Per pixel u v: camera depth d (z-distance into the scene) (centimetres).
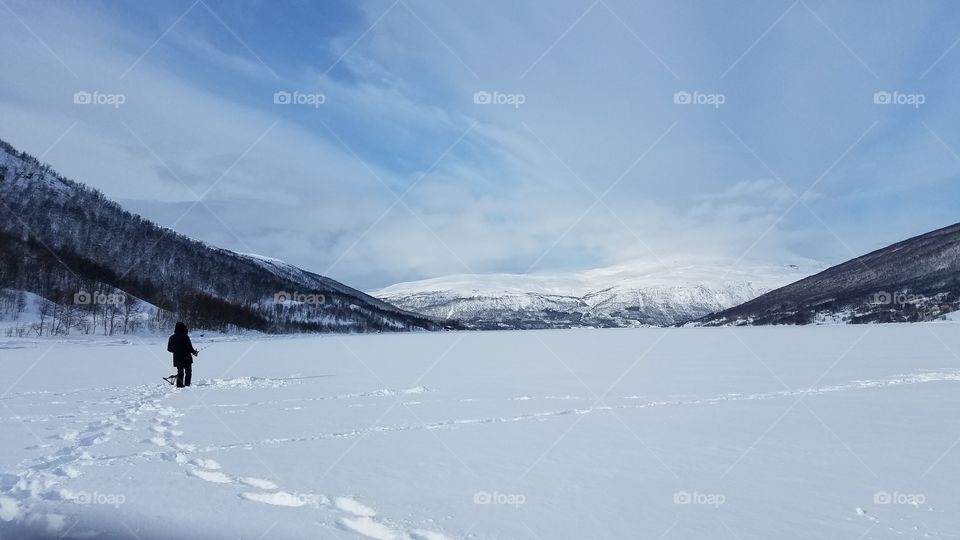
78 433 1183
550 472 861
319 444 1067
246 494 766
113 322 7888
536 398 1680
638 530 616
